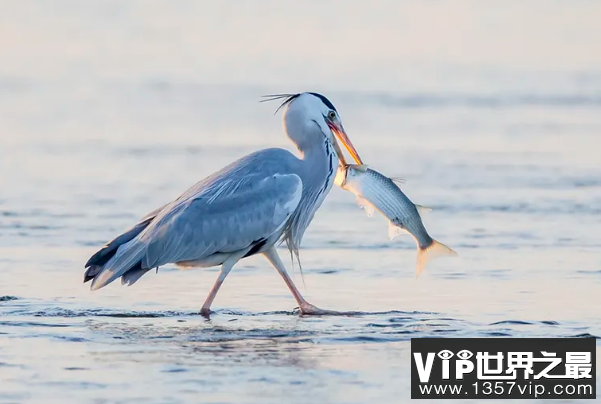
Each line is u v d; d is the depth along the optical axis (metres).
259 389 9.91
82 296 14.07
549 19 61.03
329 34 56.94
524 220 19.17
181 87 41.09
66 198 21.20
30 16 61.62
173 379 10.18
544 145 27.83
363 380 10.28
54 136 29.64
